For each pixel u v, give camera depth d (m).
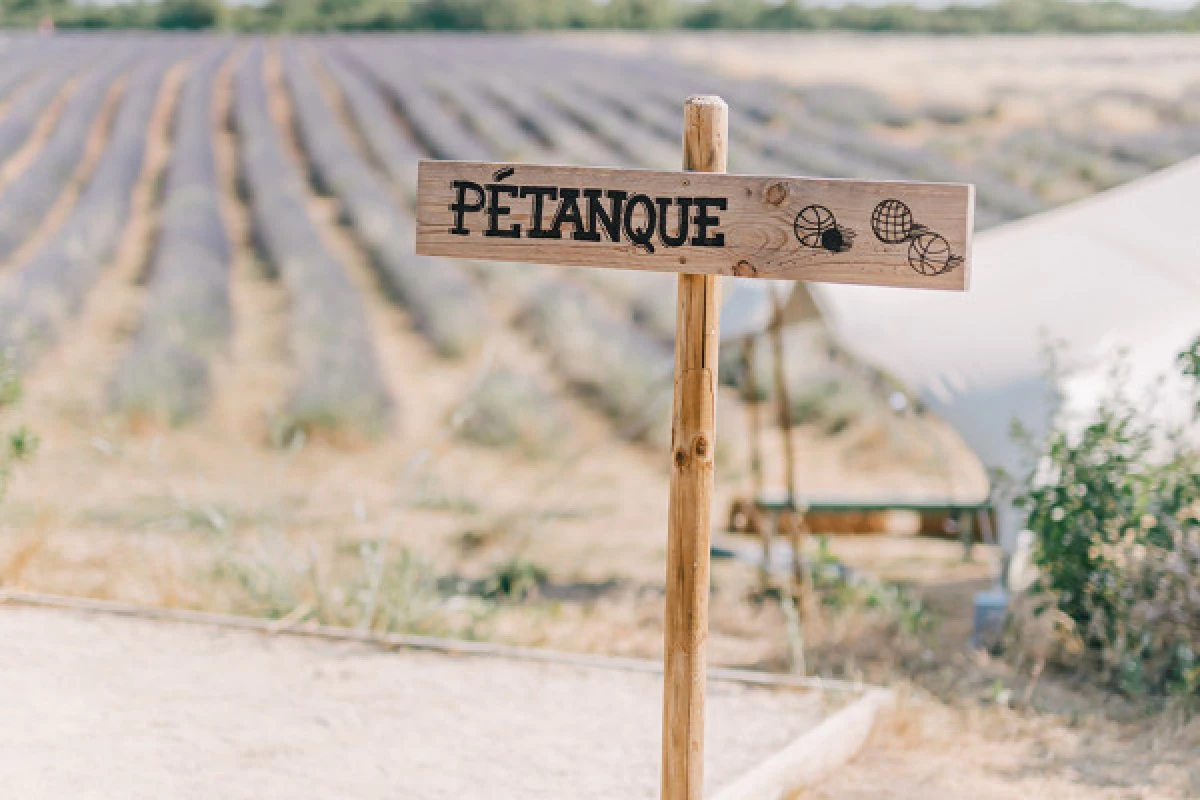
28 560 7.46
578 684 5.78
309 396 13.02
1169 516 6.09
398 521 9.91
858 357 7.54
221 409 13.35
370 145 26.44
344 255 20.28
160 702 5.32
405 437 12.92
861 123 29.58
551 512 10.30
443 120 27.53
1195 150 26.11
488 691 5.64
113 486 10.57
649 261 3.35
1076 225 8.56
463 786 4.56
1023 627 6.50
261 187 23.19
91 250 19.02
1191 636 5.94
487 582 8.22
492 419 13.09
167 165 24.88
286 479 11.31
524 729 5.18
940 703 5.85
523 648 6.28
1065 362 7.13
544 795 4.50
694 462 3.39
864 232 3.17
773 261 3.26
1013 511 6.73
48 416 12.63
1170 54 38.09
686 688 3.44
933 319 7.50
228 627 6.43
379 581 6.90
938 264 3.12
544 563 8.88
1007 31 48.44
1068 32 47.91
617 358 14.58
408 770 4.69
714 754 4.96
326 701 5.44
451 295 17.31
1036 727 5.58
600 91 32.47
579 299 17.34
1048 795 4.85
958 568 8.95
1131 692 5.91
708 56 38.53
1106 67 35.47
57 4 47.25
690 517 3.40
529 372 15.00
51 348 15.20
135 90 31.72
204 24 48.25
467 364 15.42
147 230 20.95
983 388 7.06
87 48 38.72
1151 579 6.04
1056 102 30.80
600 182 3.38
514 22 49.41
